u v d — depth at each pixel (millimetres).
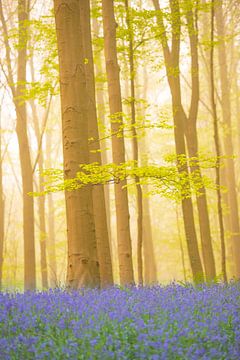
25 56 26969
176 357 5449
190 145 22781
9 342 5867
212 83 21656
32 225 26672
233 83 45438
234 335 6422
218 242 45812
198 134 46688
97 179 13477
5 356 5578
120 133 16766
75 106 12430
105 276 15375
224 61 37344
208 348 5855
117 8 19859
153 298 8273
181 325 6328
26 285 24875
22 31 22219
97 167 12984
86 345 5598
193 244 20359
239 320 6969
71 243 12047
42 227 34969
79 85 12531
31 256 26312
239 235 36000
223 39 27516
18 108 27031
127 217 16797
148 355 5402
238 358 5766
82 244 11984
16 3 35250
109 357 5309
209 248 22281
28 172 27062
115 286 11367
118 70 17562
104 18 17750
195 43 22844
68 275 11969
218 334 6141
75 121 12398
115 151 16938
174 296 8781
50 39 19922
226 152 37125
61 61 12586
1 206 31312
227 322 6930
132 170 14344
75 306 7316
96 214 15633
